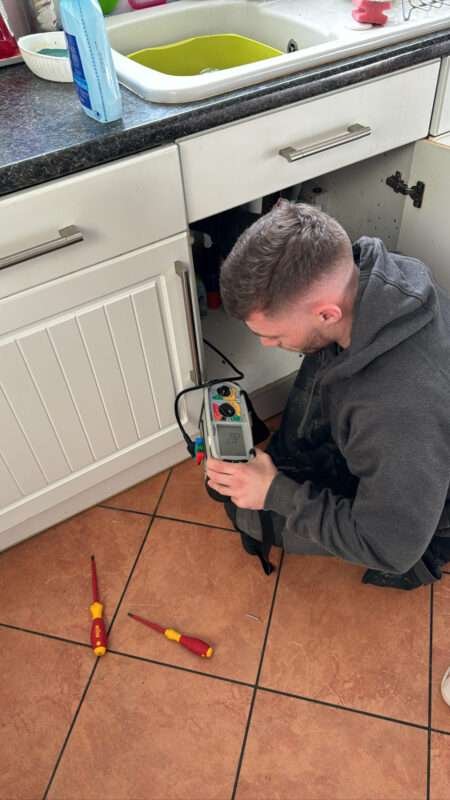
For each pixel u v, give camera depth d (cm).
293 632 121
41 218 86
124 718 111
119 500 145
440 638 118
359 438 79
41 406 108
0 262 85
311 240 71
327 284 73
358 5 112
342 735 107
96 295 100
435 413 75
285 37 125
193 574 131
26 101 95
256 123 97
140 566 133
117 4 128
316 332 80
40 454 116
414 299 76
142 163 89
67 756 107
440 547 114
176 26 130
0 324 93
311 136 106
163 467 150
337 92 103
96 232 92
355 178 139
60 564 134
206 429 107
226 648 119
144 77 94
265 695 112
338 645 118
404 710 109
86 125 87
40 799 102
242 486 95
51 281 93
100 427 120
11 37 106
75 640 121
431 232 131
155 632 122
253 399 151
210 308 161
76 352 105
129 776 104
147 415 126
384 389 77
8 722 111
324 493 91
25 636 122
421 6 114
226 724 109
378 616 122
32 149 82
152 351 115
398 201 133
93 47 78
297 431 128
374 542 82
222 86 92
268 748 106
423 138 122
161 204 96
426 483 76
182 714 111
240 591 127
